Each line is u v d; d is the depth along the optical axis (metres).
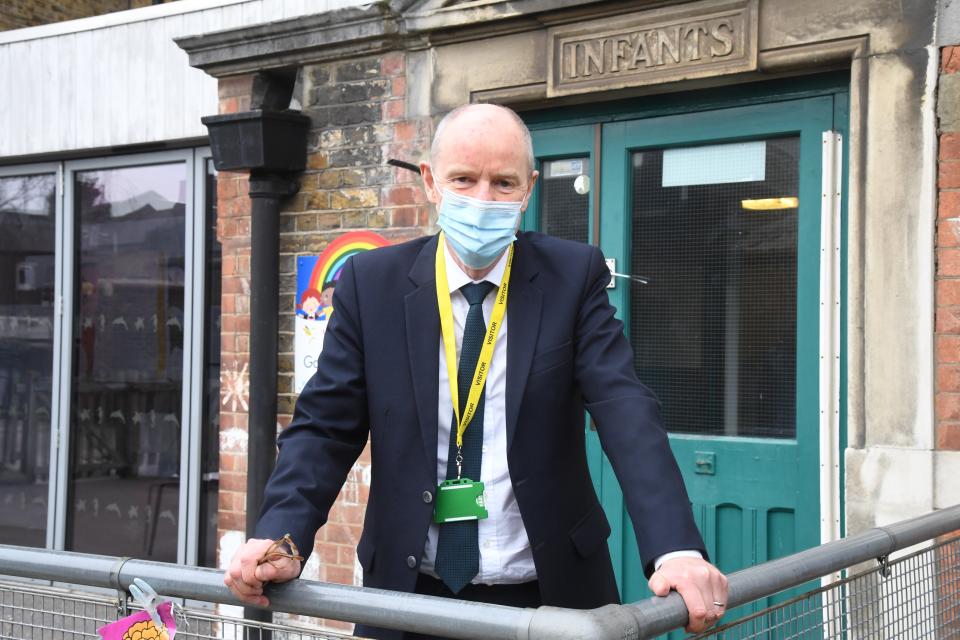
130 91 6.11
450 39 4.46
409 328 2.06
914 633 2.26
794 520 3.86
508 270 2.07
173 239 6.15
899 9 3.48
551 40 4.20
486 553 2.01
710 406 4.08
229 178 5.11
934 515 2.37
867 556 2.04
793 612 1.88
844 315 3.75
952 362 3.39
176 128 5.95
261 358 4.78
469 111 2.00
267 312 4.79
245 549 1.76
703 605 1.55
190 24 5.91
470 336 2.04
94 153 6.38
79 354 6.51
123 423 6.33
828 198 3.74
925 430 3.42
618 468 1.82
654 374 4.22
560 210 4.46
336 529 4.71
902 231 3.47
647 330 4.23
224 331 5.11
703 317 4.11
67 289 6.52
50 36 6.41
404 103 4.59
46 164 6.60
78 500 6.47
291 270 4.87
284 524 1.87
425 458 2.01
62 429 6.52
